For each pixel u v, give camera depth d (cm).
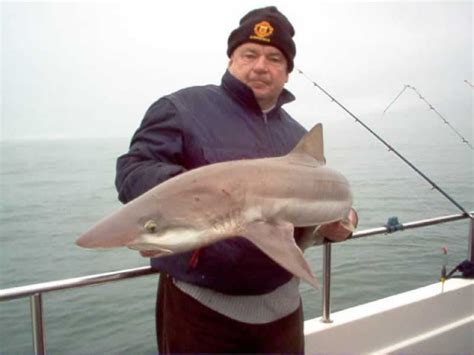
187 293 236
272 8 275
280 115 285
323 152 263
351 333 366
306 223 234
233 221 194
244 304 237
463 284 428
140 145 228
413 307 393
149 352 627
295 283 264
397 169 3288
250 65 261
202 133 236
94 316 756
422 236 1175
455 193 2091
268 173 216
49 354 624
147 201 181
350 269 907
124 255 1374
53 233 1873
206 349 235
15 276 1220
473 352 420
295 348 261
